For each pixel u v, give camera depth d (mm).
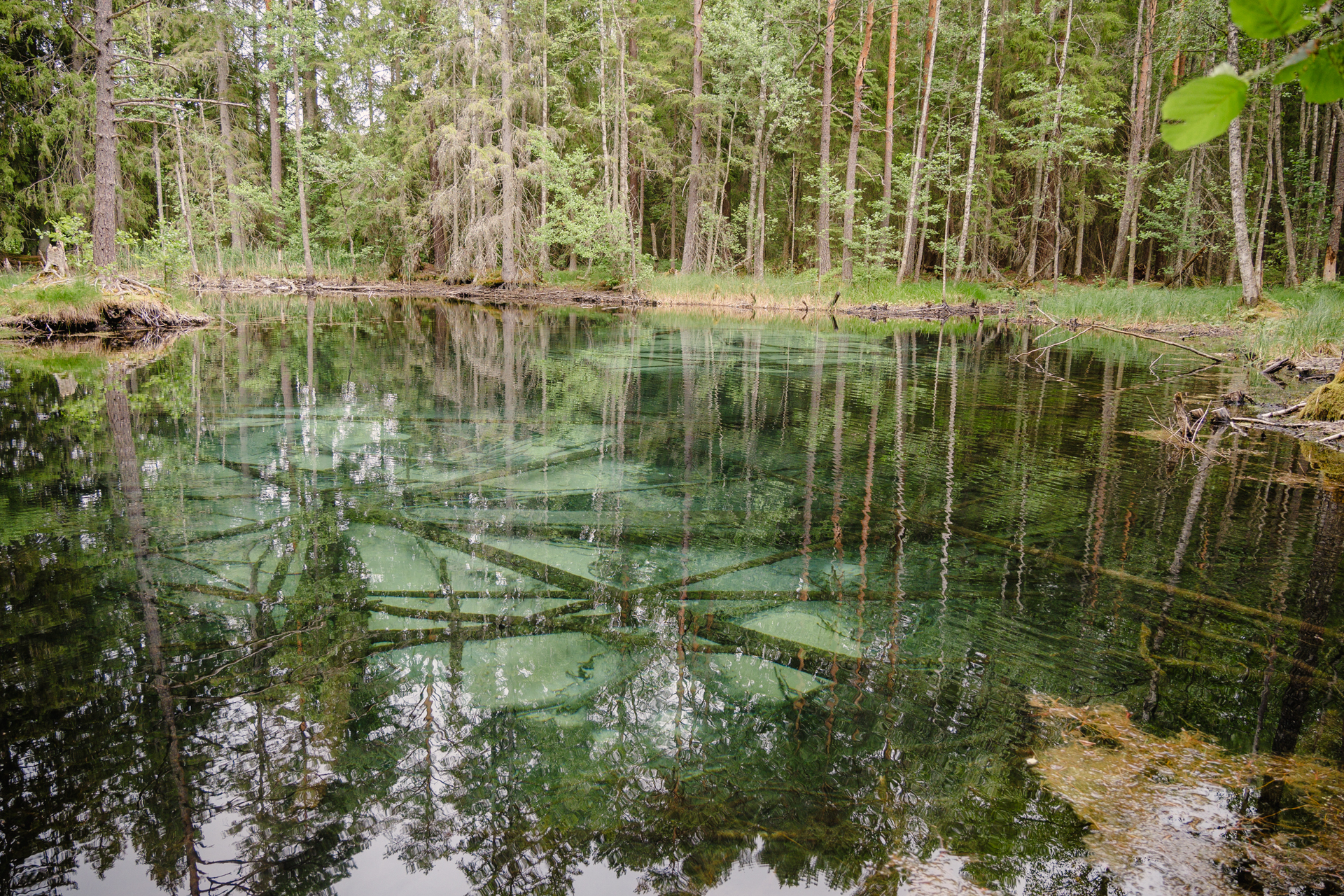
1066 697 2152
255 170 24641
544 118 21969
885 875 1481
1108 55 24062
